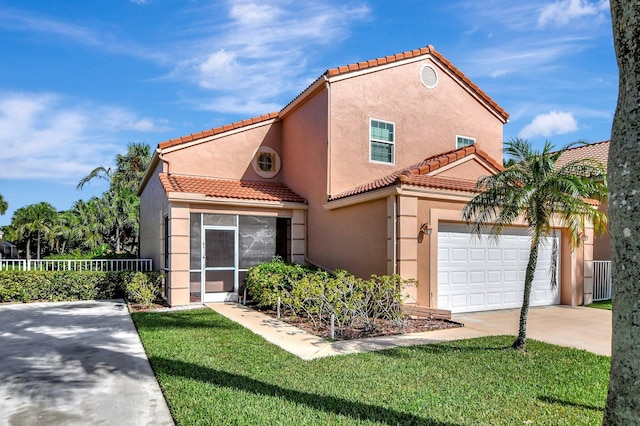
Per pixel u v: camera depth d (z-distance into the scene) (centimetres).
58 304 1416
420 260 1110
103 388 594
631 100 265
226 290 1440
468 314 1183
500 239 1272
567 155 2108
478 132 1688
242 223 1474
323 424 461
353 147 1410
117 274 1571
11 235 3147
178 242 1342
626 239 261
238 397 538
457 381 600
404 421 470
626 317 259
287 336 898
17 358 746
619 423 259
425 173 1203
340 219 1336
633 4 265
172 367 667
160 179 1452
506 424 464
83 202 3381
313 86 1429
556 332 948
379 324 1010
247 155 1670
